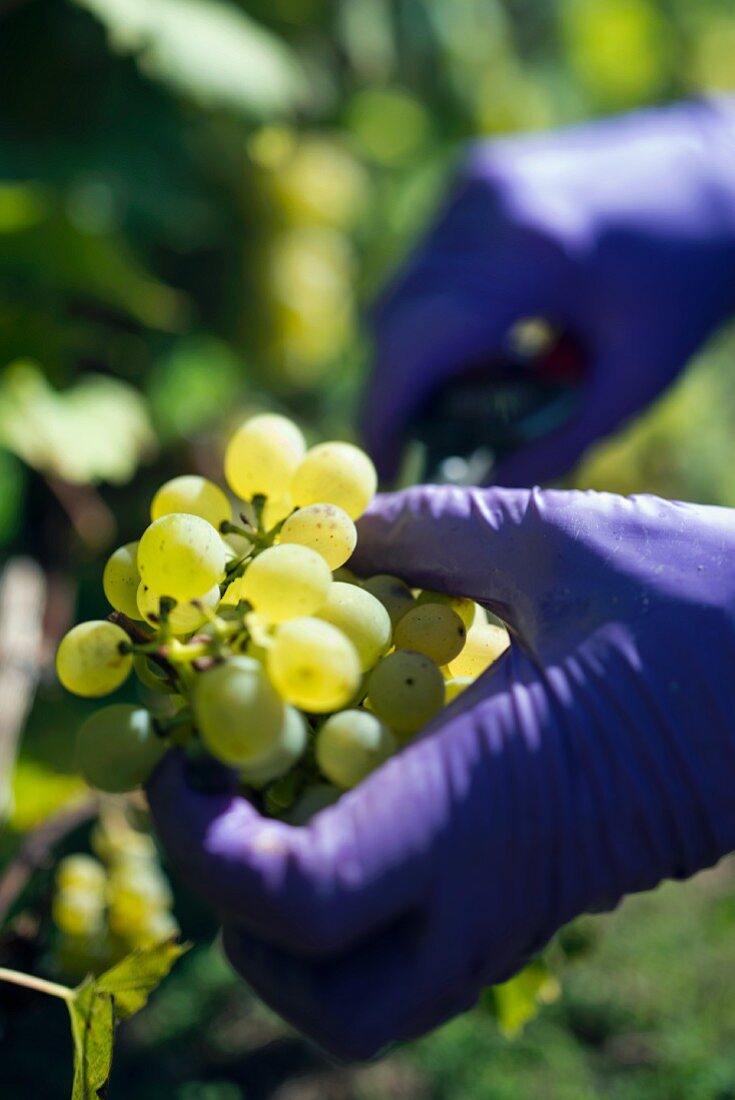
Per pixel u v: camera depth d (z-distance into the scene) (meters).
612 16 1.23
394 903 0.28
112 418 0.64
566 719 0.30
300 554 0.29
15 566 0.56
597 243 0.63
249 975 0.30
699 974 0.80
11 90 0.69
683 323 0.66
